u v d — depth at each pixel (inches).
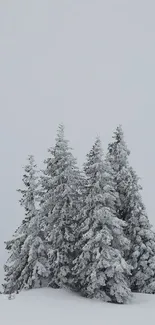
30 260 1026.7
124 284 952.9
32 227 1043.9
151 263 1189.7
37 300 854.5
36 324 642.2
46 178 1114.1
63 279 1017.5
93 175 1024.9
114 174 1237.7
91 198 1008.2
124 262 933.8
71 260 1045.2
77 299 906.7
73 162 1095.6
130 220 1205.7
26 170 1106.7
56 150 1093.8
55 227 1062.4
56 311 760.3
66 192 1041.5
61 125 1125.7
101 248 963.3
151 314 770.2
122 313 775.1
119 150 1266.0
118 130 1298.0
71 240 1030.4
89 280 951.0
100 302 900.0
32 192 1083.9
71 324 656.4
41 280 1035.9
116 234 1002.1
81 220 1032.2
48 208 1095.0
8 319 674.2
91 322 679.7
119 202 1151.6
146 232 1203.2
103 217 975.0
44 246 1049.5
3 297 898.1
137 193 1216.8
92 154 1061.1
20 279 1050.1
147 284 1187.3
